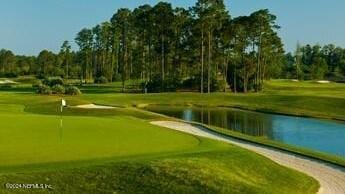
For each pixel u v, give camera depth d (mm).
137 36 122250
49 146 24922
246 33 109812
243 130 49906
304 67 179125
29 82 150250
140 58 122000
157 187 19562
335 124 55188
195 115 65188
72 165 20422
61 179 19062
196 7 100250
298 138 44406
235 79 108938
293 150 31156
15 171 19312
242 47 111188
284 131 49156
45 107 63312
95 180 19375
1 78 175000
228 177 21359
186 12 108812
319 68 174375
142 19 109562
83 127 33094
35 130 30516
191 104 79188
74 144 25922
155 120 49156
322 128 51562
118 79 147375
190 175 20672
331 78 172750
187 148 26297
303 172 25641
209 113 67875
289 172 24656
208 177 20812
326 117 61688
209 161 23016
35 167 19984
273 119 60406
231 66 111375
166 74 117125
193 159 22750
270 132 48375
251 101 79500
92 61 171500
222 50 112312
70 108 61312
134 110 60531
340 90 111625
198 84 104250
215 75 106062
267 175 23641
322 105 71000
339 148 39000
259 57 111250
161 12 107125
